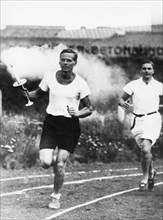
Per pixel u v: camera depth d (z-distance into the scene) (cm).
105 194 1045
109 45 1972
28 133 1594
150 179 1092
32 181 1196
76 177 1296
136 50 1995
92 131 1783
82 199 982
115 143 1794
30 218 810
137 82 1101
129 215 854
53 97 887
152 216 850
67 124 885
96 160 1662
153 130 1087
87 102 895
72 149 894
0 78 1742
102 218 827
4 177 1253
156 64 2005
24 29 1864
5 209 873
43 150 880
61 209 886
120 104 1109
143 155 1064
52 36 1892
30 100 913
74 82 886
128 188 1127
